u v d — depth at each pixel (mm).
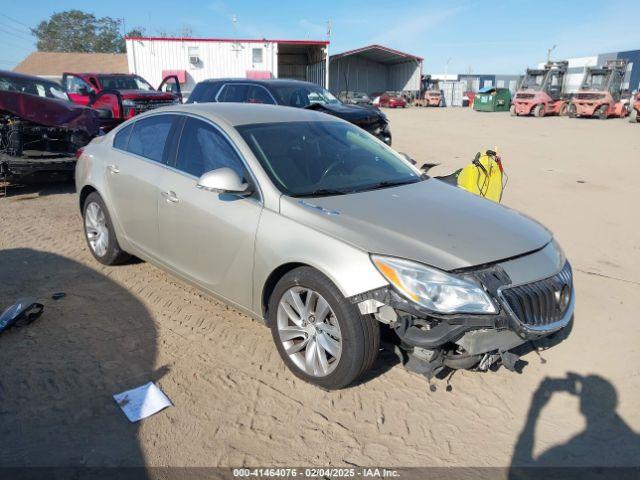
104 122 11773
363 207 3484
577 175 10773
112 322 4145
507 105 38438
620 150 14766
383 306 2984
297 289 3338
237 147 3869
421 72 53062
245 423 3066
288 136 4137
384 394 3365
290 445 2910
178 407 3178
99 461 2740
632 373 3682
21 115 8352
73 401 3182
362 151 4441
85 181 5176
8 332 3934
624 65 29500
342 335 3113
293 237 3299
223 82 11672
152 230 4406
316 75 39125
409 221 3338
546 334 3121
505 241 3277
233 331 4070
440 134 19031
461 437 3016
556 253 3496
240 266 3633
